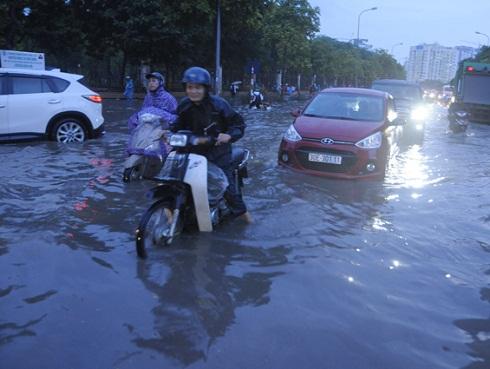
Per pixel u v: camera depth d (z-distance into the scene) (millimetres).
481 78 27109
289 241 5176
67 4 32125
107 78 47250
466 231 5809
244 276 4270
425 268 4629
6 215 5617
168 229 4914
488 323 3646
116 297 3783
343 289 4090
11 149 9719
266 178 8039
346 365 3033
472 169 10102
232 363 3004
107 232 5230
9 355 3004
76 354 3037
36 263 4344
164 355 3059
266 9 25812
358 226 5816
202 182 4996
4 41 29312
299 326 3463
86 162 8750
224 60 44344
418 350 3238
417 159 11195
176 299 3795
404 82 16641
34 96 10484
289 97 48344
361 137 8219
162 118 7625
